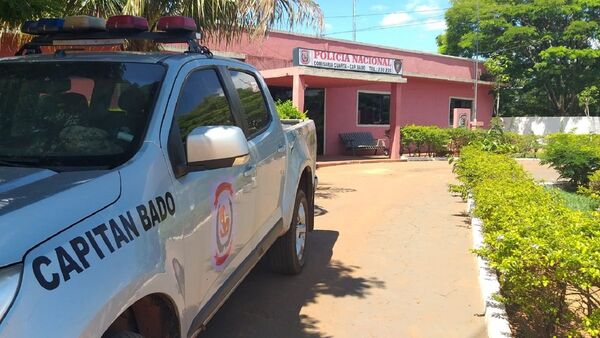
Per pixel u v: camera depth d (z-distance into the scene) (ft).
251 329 13.97
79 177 7.73
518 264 11.75
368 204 32.71
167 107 9.54
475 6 100.63
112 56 10.70
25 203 6.63
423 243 22.81
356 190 38.91
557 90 102.22
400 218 28.30
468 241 23.21
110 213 7.29
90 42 12.10
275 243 17.07
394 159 66.64
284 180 15.60
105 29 12.05
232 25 25.55
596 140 44.55
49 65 10.54
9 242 6.02
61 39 12.16
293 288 16.93
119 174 7.88
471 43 99.19
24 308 5.74
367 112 75.00
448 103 86.94
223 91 12.40
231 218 11.13
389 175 49.32
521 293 12.46
